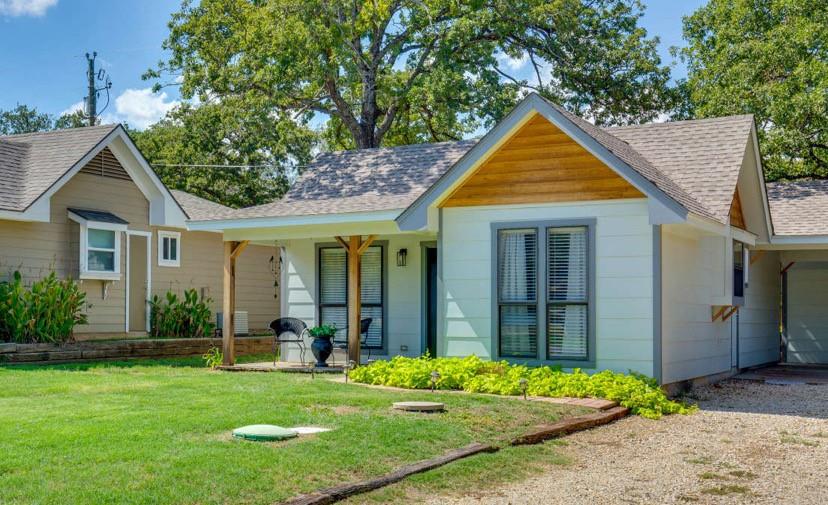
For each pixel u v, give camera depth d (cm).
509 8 2847
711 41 2847
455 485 719
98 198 2053
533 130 1371
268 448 759
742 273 1648
